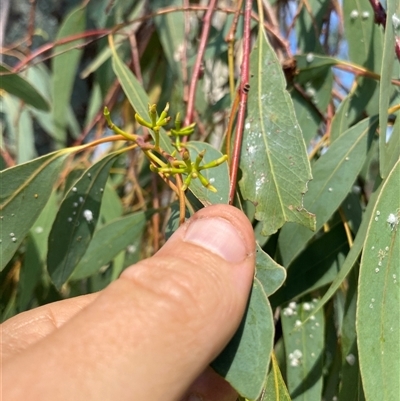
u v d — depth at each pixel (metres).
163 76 0.23
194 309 0.09
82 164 0.22
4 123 0.27
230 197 0.11
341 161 0.14
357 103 0.16
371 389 0.09
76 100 0.36
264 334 0.09
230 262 0.09
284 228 0.14
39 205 0.15
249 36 0.12
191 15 0.23
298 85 0.16
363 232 0.12
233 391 0.13
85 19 0.23
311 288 0.14
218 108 0.19
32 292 0.19
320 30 0.18
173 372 0.09
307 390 0.14
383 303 0.10
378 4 0.14
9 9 0.33
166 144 0.12
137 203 0.23
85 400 0.08
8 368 0.08
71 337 0.08
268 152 0.12
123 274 0.09
